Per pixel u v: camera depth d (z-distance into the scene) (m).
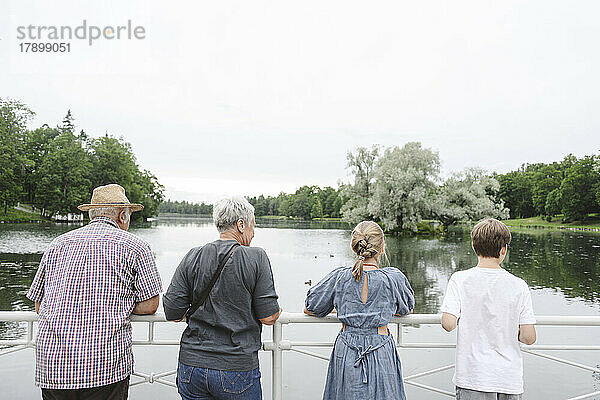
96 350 2.20
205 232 61.69
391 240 46.25
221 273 2.23
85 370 2.17
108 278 2.27
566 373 8.51
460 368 2.32
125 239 2.36
